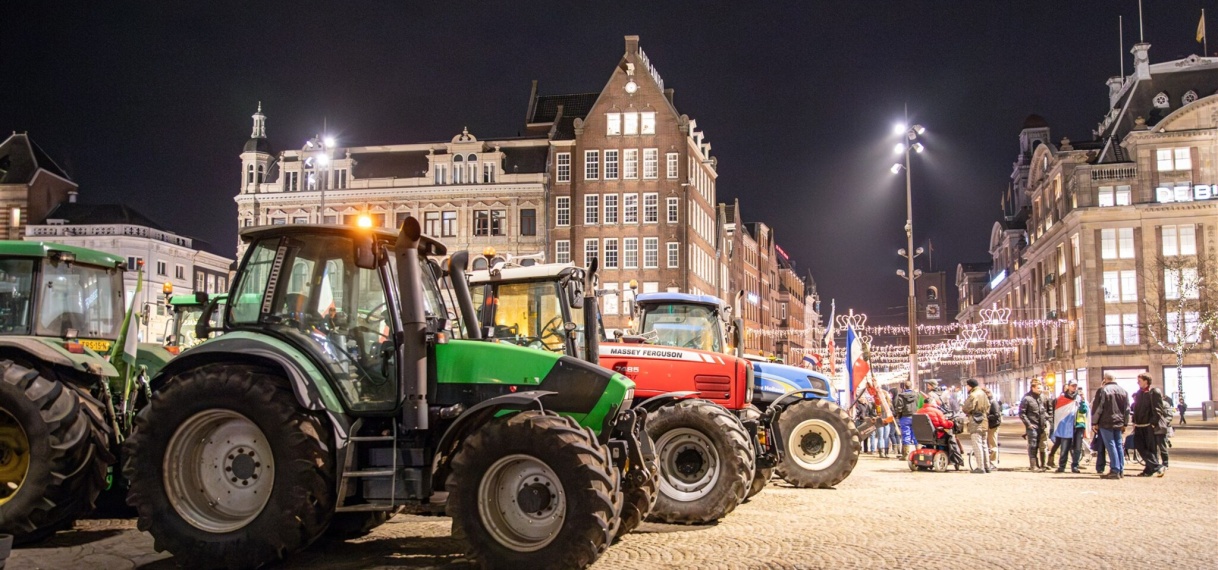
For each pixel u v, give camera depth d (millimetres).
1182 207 64812
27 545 8867
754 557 8469
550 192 61750
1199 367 63531
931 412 19656
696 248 64188
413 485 7781
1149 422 17750
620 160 61469
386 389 7977
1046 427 19859
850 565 8078
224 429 7852
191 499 7781
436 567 7906
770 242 112125
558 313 11516
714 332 15453
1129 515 11484
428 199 61750
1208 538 9648
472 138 62219
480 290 11938
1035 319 83688
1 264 10117
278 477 7500
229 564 7527
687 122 61281
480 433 7527
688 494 10727
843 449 15078
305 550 8766
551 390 8047
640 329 15477
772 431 13453
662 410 10930
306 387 7637
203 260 73688
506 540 7430
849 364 22844
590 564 7320
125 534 9594
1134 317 65500
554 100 69562
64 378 9414
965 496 13773
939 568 7973
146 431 7816
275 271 8172
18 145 72812
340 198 62375
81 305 10633
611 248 60875
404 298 7910
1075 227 68500
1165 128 67000
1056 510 11992
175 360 8086
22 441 8914
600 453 7465
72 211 71938
